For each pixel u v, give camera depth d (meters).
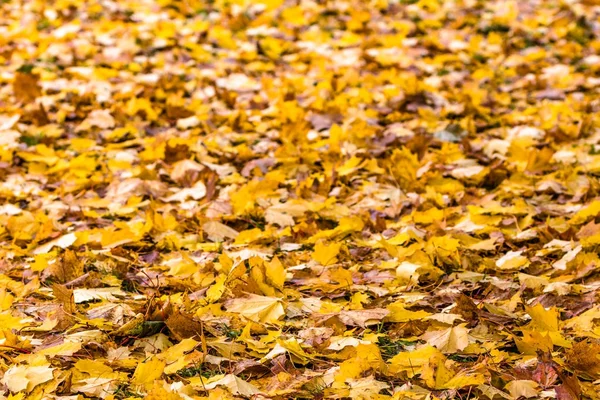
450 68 9.59
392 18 11.45
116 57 9.62
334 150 6.72
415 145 6.76
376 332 4.15
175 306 4.19
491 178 6.27
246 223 5.65
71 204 5.90
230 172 6.55
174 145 6.90
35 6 11.71
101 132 7.50
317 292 4.60
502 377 3.58
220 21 11.27
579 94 8.61
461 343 3.83
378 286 4.63
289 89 8.41
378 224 5.46
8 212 5.73
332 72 9.09
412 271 4.64
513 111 8.12
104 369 3.68
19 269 4.89
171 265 4.86
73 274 4.70
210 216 5.56
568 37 10.68
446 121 7.62
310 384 3.60
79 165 6.60
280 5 11.80
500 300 4.42
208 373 3.75
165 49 10.09
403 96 8.24
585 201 5.85
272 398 3.47
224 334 4.11
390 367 3.69
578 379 3.65
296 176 6.46
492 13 11.77
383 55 9.74
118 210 5.76
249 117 7.77
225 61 9.70
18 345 3.91
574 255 4.76
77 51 9.76
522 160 6.60
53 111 8.09
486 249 5.02
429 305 4.34
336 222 5.59
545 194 6.04
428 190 5.83
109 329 4.10
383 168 6.44
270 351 3.87
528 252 5.04
